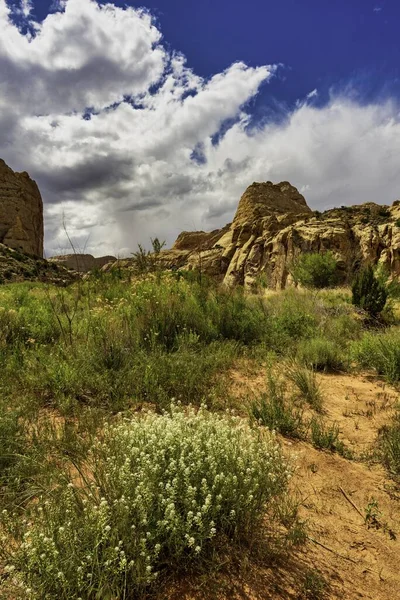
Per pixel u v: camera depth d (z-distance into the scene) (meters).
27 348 5.93
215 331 7.61
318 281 25.72
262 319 8.95
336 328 9.68
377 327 11.16
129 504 2.25
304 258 27.06
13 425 3.40
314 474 3.42
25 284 16.92
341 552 2.52
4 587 1.87
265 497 2.57
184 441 2.71
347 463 3.67
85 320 6.98
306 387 5.40
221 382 5.28
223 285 11.14
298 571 2.31
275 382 5.56
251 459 2.73
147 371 4.94
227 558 2.28
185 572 2.20
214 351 6.68
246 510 2.47
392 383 6.15
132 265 10.70
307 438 4.12
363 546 2.60
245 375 5.96
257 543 2.47
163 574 2.15
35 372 4.87
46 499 2.47
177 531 2.17
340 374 6.71
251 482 2.54
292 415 4.55
